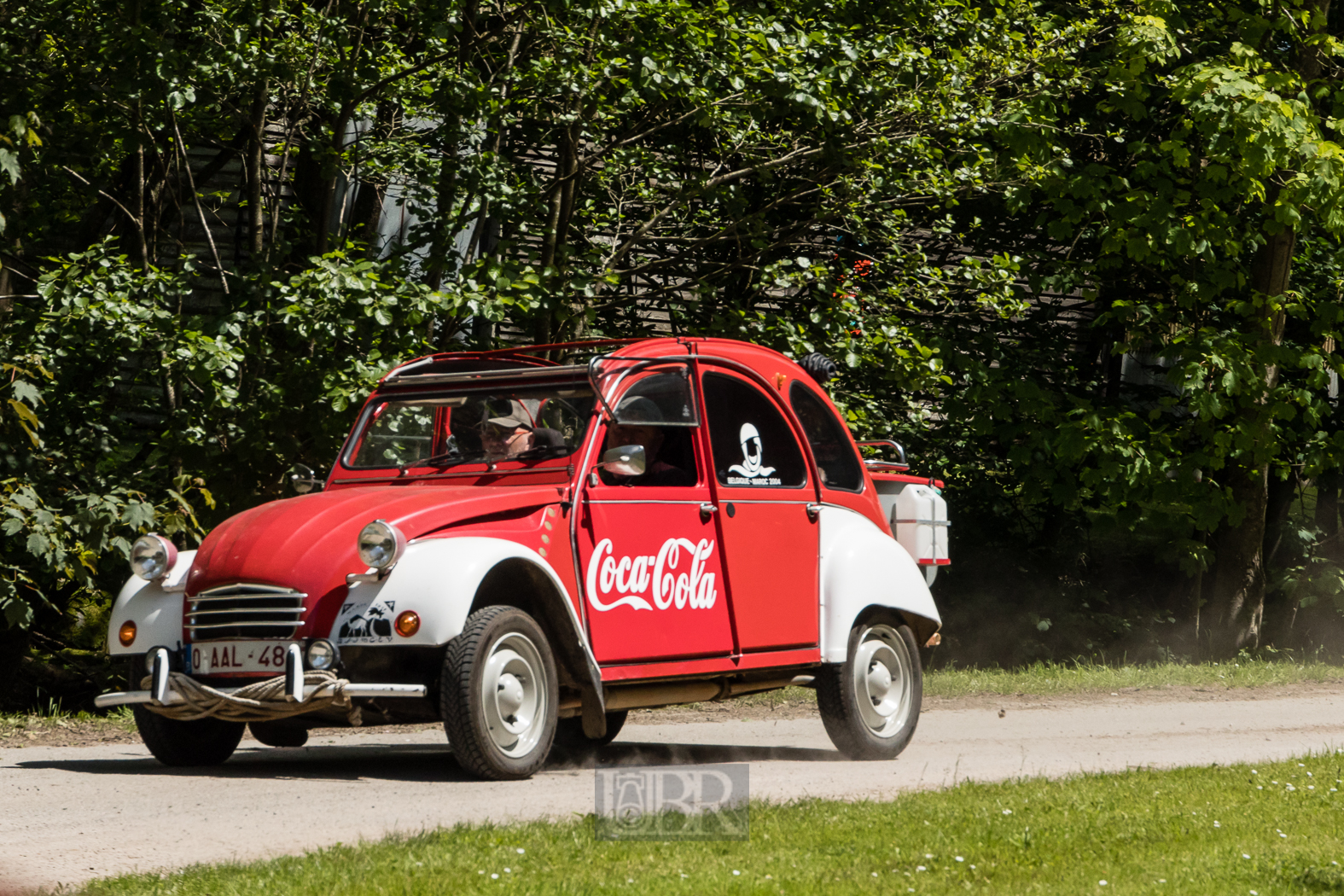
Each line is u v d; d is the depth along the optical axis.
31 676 18.25
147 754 10.41
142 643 8.72
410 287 14.83
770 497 10.28
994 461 23.92
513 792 8.07
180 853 6.34
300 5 16.31
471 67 15.80
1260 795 8.38
